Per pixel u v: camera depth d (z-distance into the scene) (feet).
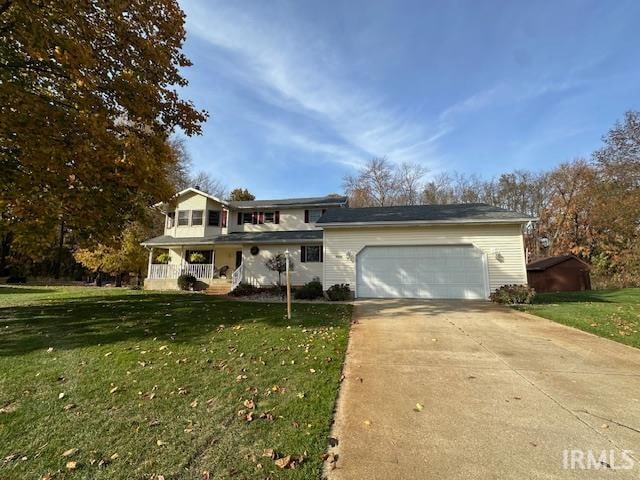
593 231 82.43
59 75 25.91
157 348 18.86
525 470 8.08
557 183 94.99
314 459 8.52
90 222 29.53
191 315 29.07
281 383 13.66
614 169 70.03
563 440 9.46
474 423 10.48
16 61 24.04
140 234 74.90
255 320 27.02
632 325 24.47
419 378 14.52
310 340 20.72
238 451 8.82
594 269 74.18
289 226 71.72
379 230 46.60
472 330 24.06
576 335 22.27
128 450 8.89
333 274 46.91
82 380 14.07
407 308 34.81
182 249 71.61
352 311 32.83
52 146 23.63
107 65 27.61
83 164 25.40
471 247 43.98
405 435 9.77
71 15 23.35
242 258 65.72
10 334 22.07
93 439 9.46
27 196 25.49
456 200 118.21
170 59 31.81
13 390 13.03
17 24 21.35
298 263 63.00
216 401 11.95
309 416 10.80
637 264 65.46
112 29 26.91
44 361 16.62
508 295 37.76
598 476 7.85
